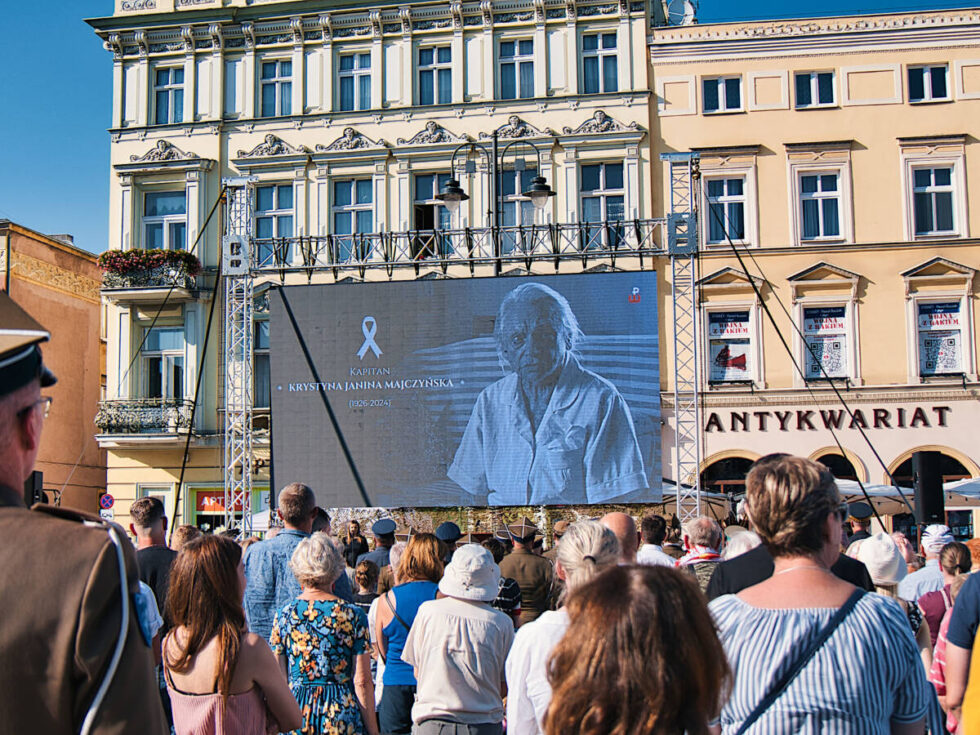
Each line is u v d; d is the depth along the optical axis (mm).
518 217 25094
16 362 2209
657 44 25047
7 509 2170
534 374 21469
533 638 4203
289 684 5172
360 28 26078
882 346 24000
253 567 6516
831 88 24781
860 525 10734
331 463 21766
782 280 24391
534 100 25188
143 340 25938
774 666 2959
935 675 4715
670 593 2375
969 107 24344
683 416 24312
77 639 2051
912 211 24234
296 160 25750
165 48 26688
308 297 21938
